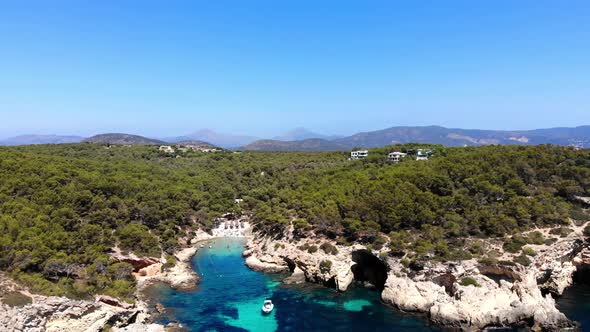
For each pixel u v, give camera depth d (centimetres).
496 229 7644
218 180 14838
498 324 6284
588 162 9050
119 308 6212
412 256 7431
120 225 9531
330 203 9831
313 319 6819
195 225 12288
